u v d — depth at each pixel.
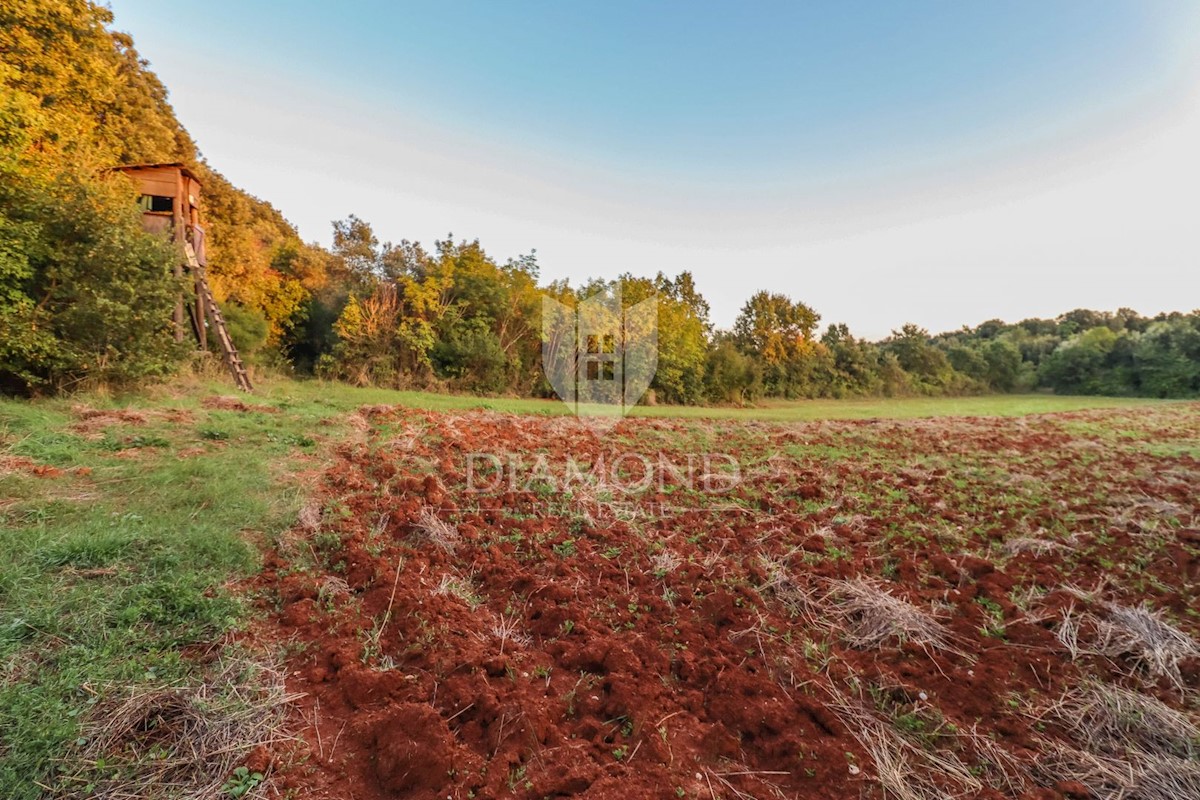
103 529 2.96
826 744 1.99
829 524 4.41
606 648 2.47
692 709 2.18
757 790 1.79
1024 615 2.93
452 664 2.31
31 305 5.88
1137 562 3.71
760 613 2.96
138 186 9.10
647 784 1.77
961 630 2.79
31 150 6.98
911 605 3.00
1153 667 2.46
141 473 4.02
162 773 1.62
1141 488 5.79
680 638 2.71
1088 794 1.78
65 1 8.50
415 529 3.78
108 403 6.06
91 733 1.69
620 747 1.94
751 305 27.56
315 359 15.27
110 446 4.59
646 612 2.97
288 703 2.03
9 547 2.65
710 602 3.00
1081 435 10.61
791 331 27.38
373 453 5.70
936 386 31.03
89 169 7.43
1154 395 28.89
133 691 1.88
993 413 17.39
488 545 3.76
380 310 14.70
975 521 4.57
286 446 5.48
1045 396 30.91
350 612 2.69
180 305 8.80
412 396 11.66
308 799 1.63
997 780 1.85
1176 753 1.97
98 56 9.55
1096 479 6.25
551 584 3.11
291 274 15.66
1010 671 2.46
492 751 1.88
